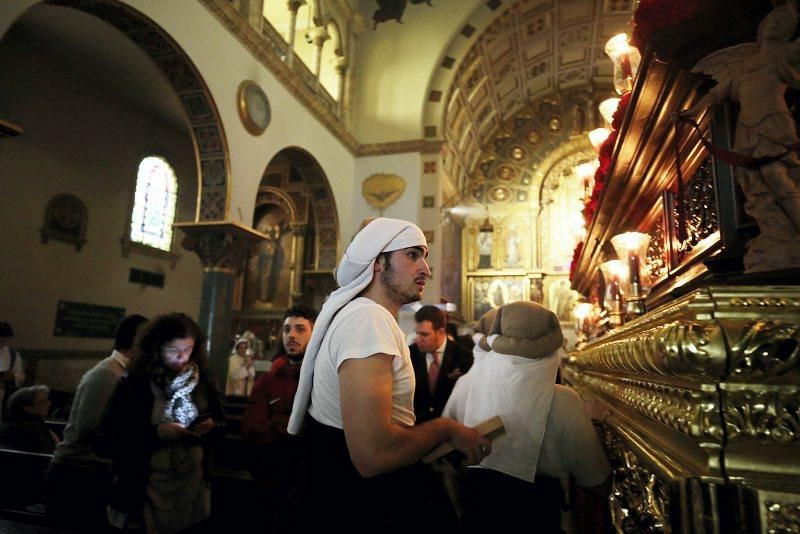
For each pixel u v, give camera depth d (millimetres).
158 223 12320
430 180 11758
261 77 8312
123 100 11320
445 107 12156
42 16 8562
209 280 7324
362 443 999
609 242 3885
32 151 9211
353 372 1061
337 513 1094
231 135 7410
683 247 2131
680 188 1597
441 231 11906
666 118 1807
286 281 12609
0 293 8586
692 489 705
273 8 11219
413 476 1248
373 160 12070
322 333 1273
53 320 9508
